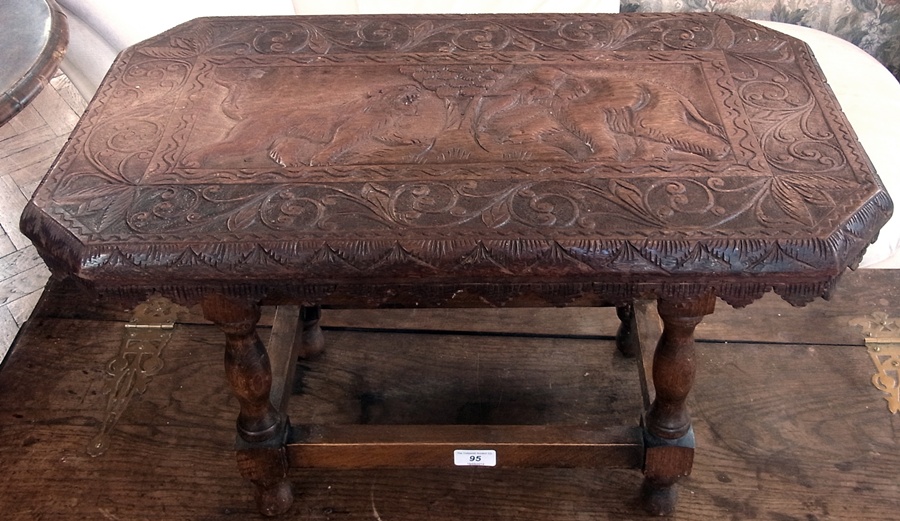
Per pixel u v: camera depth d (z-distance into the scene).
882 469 1.23
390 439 1.14
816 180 0.93
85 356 1.45
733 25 1.25
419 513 1.23
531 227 0.88
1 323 1.76
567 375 1.41
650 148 1.00
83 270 0.87
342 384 1.41
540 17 1.30
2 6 1.12
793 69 1.15
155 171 0.98
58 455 1.30
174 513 1.23
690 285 0.89
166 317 1.51
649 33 1.25
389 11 1.73
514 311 1.52
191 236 0.88
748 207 0.89
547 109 1.08
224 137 1.04
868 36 1.91
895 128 1.48
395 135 1.04
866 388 1.35
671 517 1.20
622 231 0.87
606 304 0.97
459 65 1.19
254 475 1.16
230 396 1.39
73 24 1.43
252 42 1.25
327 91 1.13
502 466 1.16
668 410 1.10
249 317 1.00
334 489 1.26
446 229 0.88
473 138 1.03
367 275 0.88
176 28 1.29
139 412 1.36
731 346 1.42
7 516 1.22
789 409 1.32
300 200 0.93
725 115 1.05
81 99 2.38
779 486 1.22
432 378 1.42
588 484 1.25
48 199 0.94
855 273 1.53
